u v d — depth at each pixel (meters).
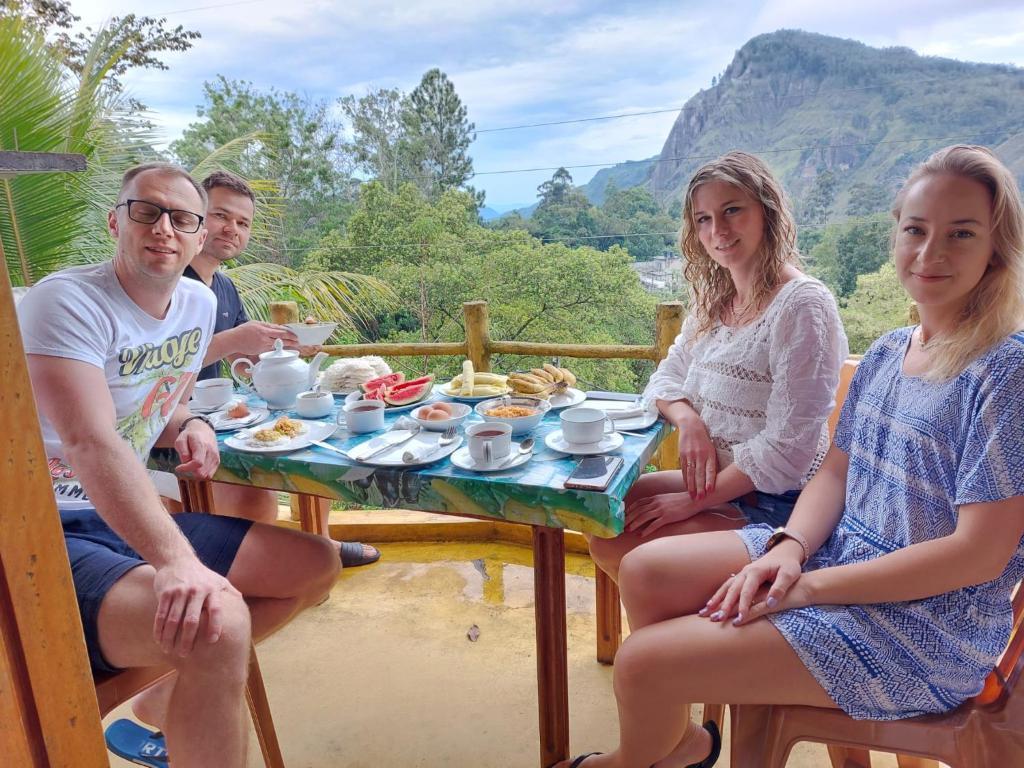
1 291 0.70
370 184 21.38
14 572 0.74
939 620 1.19
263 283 6.06
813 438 1.64
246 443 1.74
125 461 1.37
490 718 1.98
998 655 1.19
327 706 2.05
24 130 3.96
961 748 1.14
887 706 1.16
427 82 27.44
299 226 23.72
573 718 1.96
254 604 1.63
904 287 1.28
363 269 20.23
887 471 1.30
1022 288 1.17
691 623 1.27
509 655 2.27
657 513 1.72
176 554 1.29
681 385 2.03
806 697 1.20
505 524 3.04
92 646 1.29
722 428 1.80
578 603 2.57
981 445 1.12
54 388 1.41
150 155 5.19
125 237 1.57
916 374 1.29
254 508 2.35
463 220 21.27
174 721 1.23
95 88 4.55
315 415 2.01
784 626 1.21
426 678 2.17
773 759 1.25
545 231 28.34
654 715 1.29
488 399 2.14
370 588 2.72
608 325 18.95
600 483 1.38
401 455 1.60
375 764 1.82
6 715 0.74
